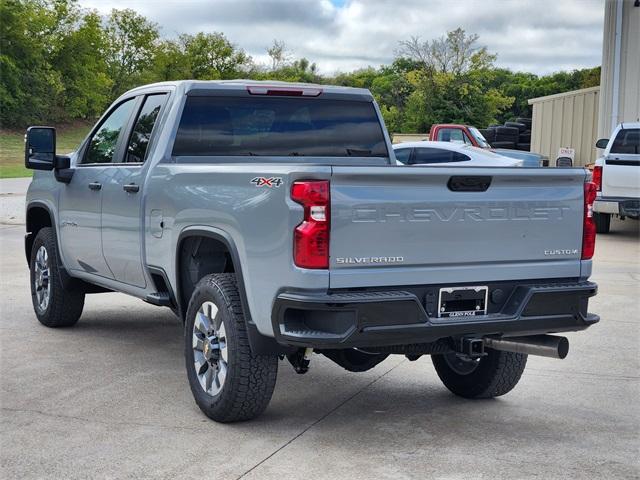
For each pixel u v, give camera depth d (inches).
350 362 212.8
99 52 3216.0
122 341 297.7
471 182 193.6
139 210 245.3
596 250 571.2
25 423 208.5
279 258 186.1
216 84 245.1
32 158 286.0
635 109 845.8
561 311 204.2
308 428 207.2
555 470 180.4
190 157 241.4
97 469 178.5
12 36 2886.3
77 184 286.4
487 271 197.2
